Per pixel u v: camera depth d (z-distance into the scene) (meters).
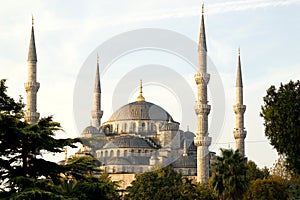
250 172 142.75
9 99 50.28
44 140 44.94
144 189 145.88
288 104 81.56
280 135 81.56
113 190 47.16
